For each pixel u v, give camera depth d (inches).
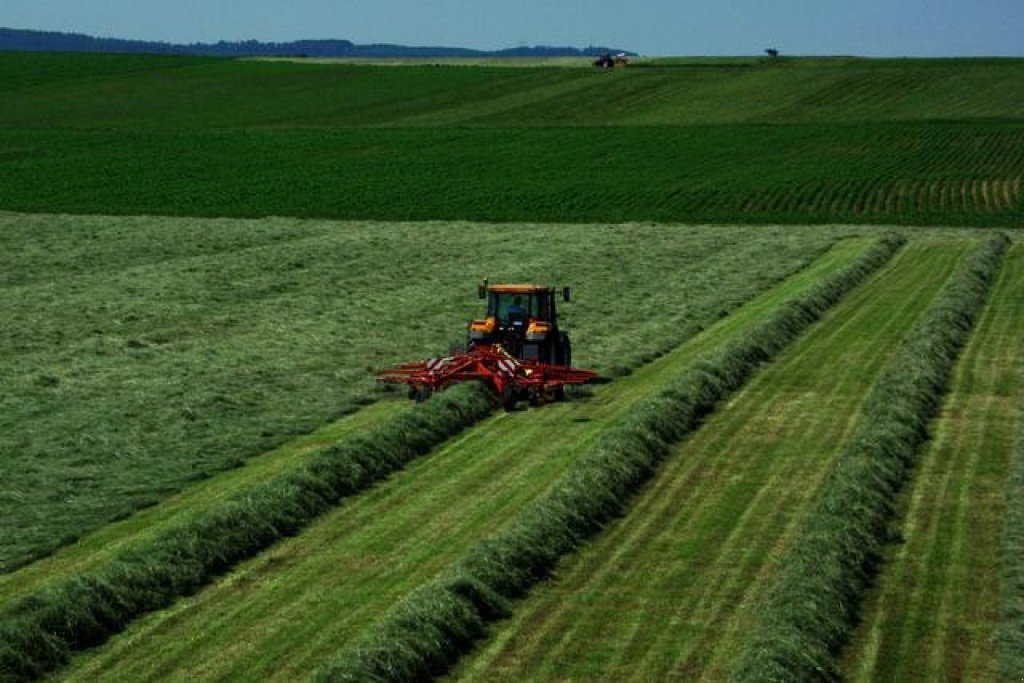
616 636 1423.5
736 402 2578.7
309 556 1680.6
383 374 2640.3
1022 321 3499.0
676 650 1381.6
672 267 4741.6
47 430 2313.0
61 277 4439.0
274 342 3250.5
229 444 2220.7
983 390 2667.3
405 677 1306.6
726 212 6924.2
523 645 1407.5
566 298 2871.6
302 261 4808.1
